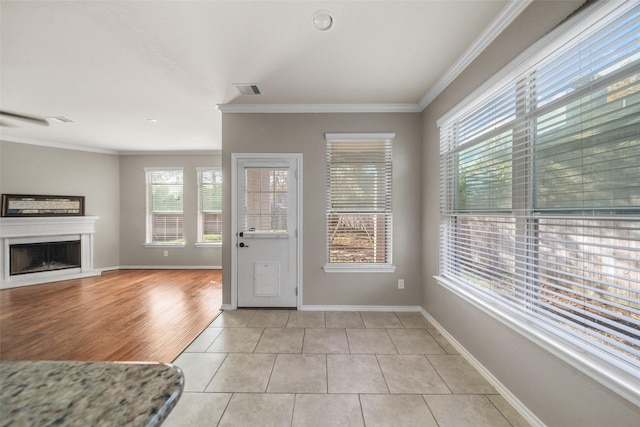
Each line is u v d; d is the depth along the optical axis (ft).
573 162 4.50
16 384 1.82
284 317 10.34
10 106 11.05
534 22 5.17
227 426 5.18
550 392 4.77
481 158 6.99
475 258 7.25
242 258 11.21
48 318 10.43
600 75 4.10
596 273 4.00
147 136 15.61
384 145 11.00
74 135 15.38
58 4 5.59
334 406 5.68
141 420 1.52
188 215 19.54
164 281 16.19
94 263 18.44
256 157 11.05
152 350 7.95
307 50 7.29
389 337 8.71
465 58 7.38
